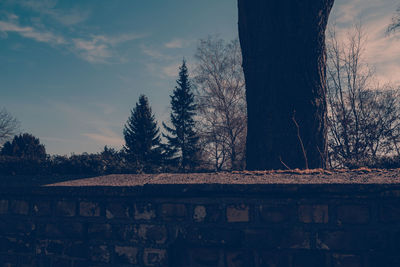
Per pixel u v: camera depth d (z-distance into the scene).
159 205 2.96
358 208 2.55
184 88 33.00
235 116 23.31
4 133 33.00
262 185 2.66
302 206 2.64
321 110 5.93
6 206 3.48
